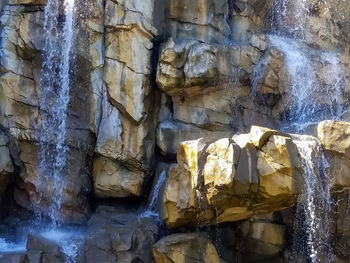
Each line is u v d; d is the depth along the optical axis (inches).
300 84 472.1
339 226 378.6
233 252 398.9
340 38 530.6
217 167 337.7
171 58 426.9
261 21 514.6
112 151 437.7
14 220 450.0
